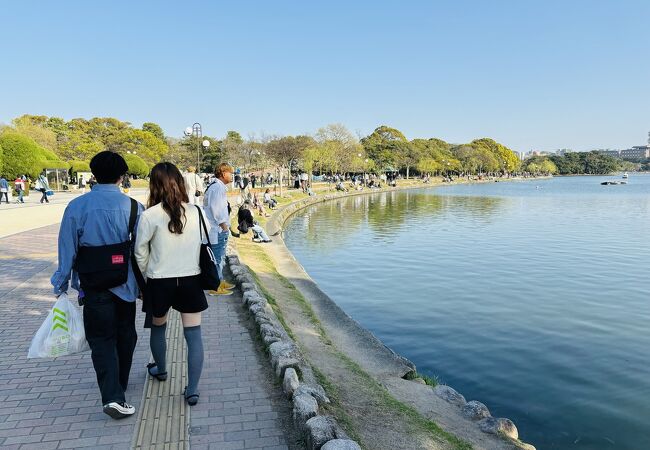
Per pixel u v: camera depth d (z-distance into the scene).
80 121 80.69
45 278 8.78
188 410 4.07
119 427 3.76
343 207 42.62
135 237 3.75
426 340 9.15
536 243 21.45
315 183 72.31
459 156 125.00
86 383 4.53
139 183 57.34
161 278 3.80
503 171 148.25
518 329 9.77
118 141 74.88
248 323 6.54
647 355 8.41
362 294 12.62
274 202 32.03
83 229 3.57
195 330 4.11
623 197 58.47
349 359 6.78
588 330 9.71
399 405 5.18
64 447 3.47
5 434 3.61
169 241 3.78
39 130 62.03
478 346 8.82
